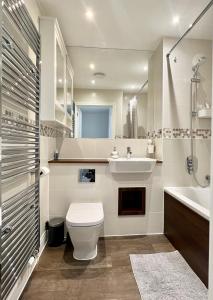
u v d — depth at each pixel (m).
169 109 2.21
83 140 2.44
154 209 2.23
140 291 1.37
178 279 1.48
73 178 2.13
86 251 1.74
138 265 1.65
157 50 2.37
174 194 1.94
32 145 1.53
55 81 1.69
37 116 1.57
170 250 1.90
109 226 2.19
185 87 2.23
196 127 2.26
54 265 1.65
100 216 1.70
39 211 1.65
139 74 2.54
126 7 1.71
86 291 1.37
